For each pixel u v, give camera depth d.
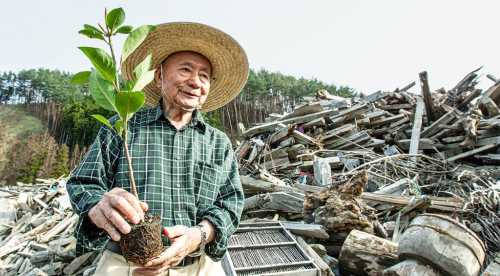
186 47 1.74
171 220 1.35
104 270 1.28
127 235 1.02
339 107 10.34
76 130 51.78
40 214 6.40
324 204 3.58
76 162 35.12
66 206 6.44
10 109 69.38
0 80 78.44
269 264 2.51
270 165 7.22
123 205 1.02
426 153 7.81
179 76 1.57
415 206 3.62
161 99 1.64
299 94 63.31
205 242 1.29
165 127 1.51
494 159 6.27
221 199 1.56
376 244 2.70
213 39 1.75
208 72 1.70
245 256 2.66
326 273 2.70
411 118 8.53
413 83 13.09
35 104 74.56
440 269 1.97
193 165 1.49
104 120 1.01
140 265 1.06
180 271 1.37
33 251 4.68
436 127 7.62
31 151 35.91
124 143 1.04
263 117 56.72
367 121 10.01
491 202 3.50
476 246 1.97
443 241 1.98
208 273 1.49
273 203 4.34
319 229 3.22
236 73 2.02
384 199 3.99
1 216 6.37
